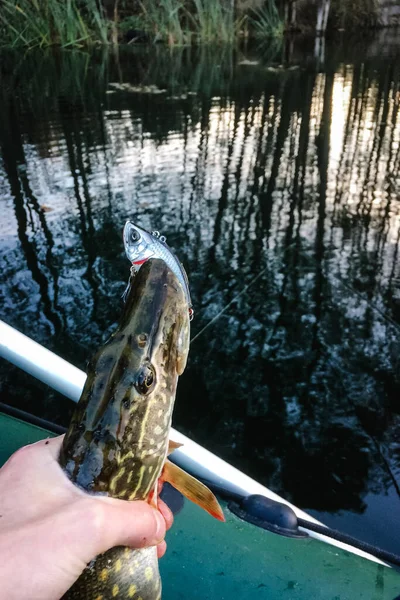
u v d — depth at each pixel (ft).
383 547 7.98
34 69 35.88
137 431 3.28
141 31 45.62
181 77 34.55
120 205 17.06
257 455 9.59
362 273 14.39
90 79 33.45
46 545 2.64
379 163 20.72
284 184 19.03
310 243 15.57
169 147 21.97
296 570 4.96
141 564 3.30
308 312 13.03
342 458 9.55
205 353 11.83
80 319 12.19
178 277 3.51
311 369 11.40
